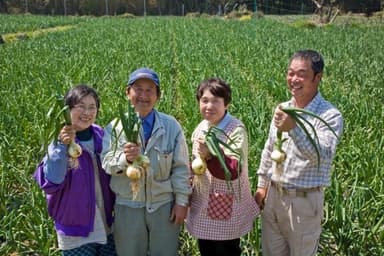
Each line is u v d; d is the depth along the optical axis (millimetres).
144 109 3695
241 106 7918
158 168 3691
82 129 3678
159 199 3758
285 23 38688
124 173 3662
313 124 3477
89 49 18031
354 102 8656
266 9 63250
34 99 8625
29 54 16312
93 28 33469
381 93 10305
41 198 4762
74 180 3627
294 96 3551
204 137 3574
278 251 3879
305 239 3650
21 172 5602
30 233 4477
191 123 6883
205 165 3643
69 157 3551
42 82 10234
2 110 7844
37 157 6172
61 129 3471
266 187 3938
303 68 3447
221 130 3516
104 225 3842
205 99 3723
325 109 3490
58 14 70500
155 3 73938
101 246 4043
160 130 3703
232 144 3676
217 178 3689
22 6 69062
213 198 3734
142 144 3703
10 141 6426
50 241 4324
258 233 4309
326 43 21297
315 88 3521
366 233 4422
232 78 10969
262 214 3918
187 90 9797
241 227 3807
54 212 3691
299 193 3578
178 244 4348
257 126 6742
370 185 5129
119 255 3873
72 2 70625
